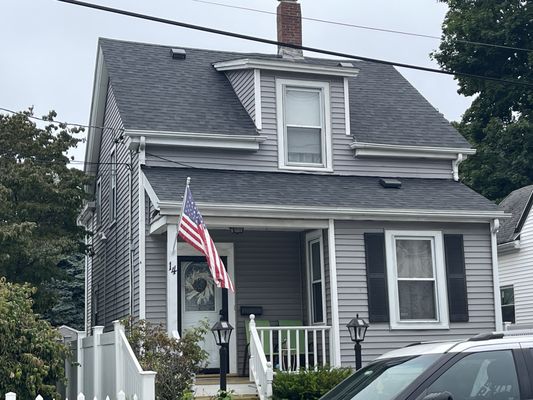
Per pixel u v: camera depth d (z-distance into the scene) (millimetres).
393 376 7742
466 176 36312
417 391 7289
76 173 20094
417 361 7738
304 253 18609
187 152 18250
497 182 35531
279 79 19266
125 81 19469
